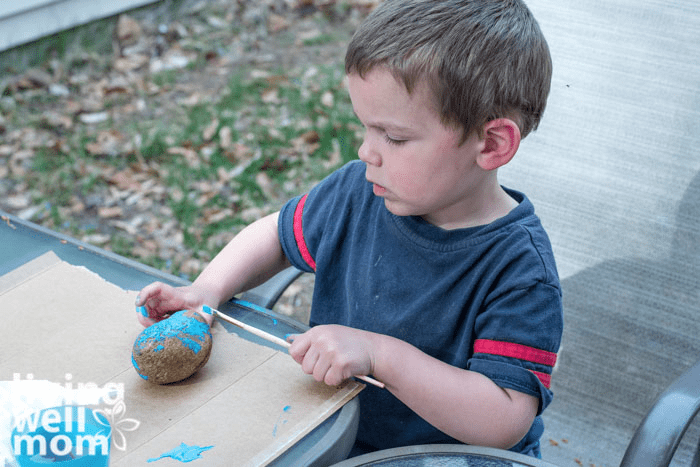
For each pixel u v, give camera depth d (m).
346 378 0.87
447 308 1.05
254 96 3.70
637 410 1.39
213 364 0.88
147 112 3.60
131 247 2.76
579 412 1.43
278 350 0.91
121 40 4.14
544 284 0.97
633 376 1.39
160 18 4.36
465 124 0.91
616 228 1.41
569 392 1.45
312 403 0.82
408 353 0.93
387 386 0.93
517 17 0.96
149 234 2.84
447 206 1.00
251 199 3.01
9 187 3.07
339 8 4.63
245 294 1.18
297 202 1.22
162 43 4.18
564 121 1.45
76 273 1.01
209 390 0.83
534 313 0.95
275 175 3.14
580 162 1.44
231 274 1.10
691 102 1.36
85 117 3.56
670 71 1.38
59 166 3.21
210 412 0.80
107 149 3.32
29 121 3.51
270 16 4.51
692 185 1.36
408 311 1.07
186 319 0.87
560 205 1.46
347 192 1.17
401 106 0.90
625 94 1.41
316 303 1.20
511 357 0.94
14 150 3.31
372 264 1.10
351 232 1.16
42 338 0.90
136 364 0.83
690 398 0.92
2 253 1.05
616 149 1.42
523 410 0.93
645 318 1.39
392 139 0.93
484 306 1.01
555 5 1.45
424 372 0.92
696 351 1.35
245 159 3.23
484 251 1.01
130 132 3.44
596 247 1.43
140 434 0.77
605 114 1.42
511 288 0.97
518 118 0.96
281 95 3.70
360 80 0.91
